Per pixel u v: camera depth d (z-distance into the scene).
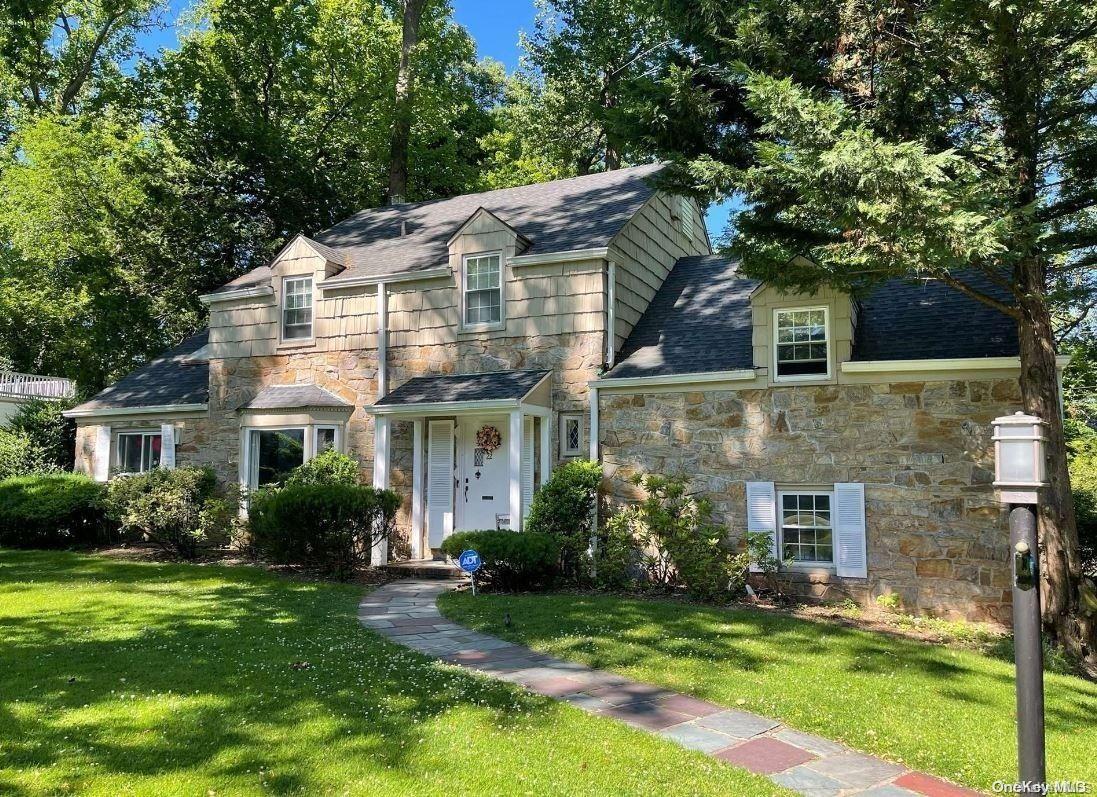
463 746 4.49
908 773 4.52
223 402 15.25
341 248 16.00
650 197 13.76
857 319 10.92
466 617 8.34
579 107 26.12
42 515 14.61
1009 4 6.75
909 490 9.66
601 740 4.72
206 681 5.61
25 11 22.59
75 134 22.88
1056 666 7.41
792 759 4.64
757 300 10.76
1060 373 8.62
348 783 3.94
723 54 9.23
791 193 8.27
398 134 24.02
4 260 23.73
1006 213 7.01
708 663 6.58
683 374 11.09
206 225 21.59
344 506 11.23
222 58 22.80
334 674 5.87
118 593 9.61
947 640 8.33
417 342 13.61
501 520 12.59
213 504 13.49
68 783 3.85
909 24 8.22
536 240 13.21
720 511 10.80
